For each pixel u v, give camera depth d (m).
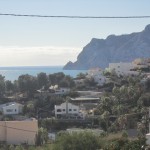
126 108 81.69
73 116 95.88
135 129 60.41
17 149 48.66
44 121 84.62
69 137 31.52
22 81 130.50
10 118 93.38
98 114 91.00
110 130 67.19
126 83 118.94
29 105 105.75
